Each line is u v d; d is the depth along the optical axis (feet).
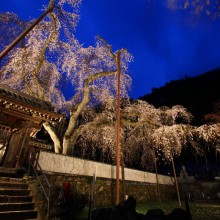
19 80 50.83
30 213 23.67
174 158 104.47
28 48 48.14
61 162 38.63
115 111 58.54
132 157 66.44
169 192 72.95
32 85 52.70
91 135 58.65
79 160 42.04
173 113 59.52
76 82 57.67
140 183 57.62
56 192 31.09
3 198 23.68
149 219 21.06
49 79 55.21
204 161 95.50
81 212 30.66
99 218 22.20
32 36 48.88
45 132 71.41
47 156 36.88
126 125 60.85
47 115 38.06
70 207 27.94
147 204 51.29
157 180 61.82
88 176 42.11
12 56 47.01
